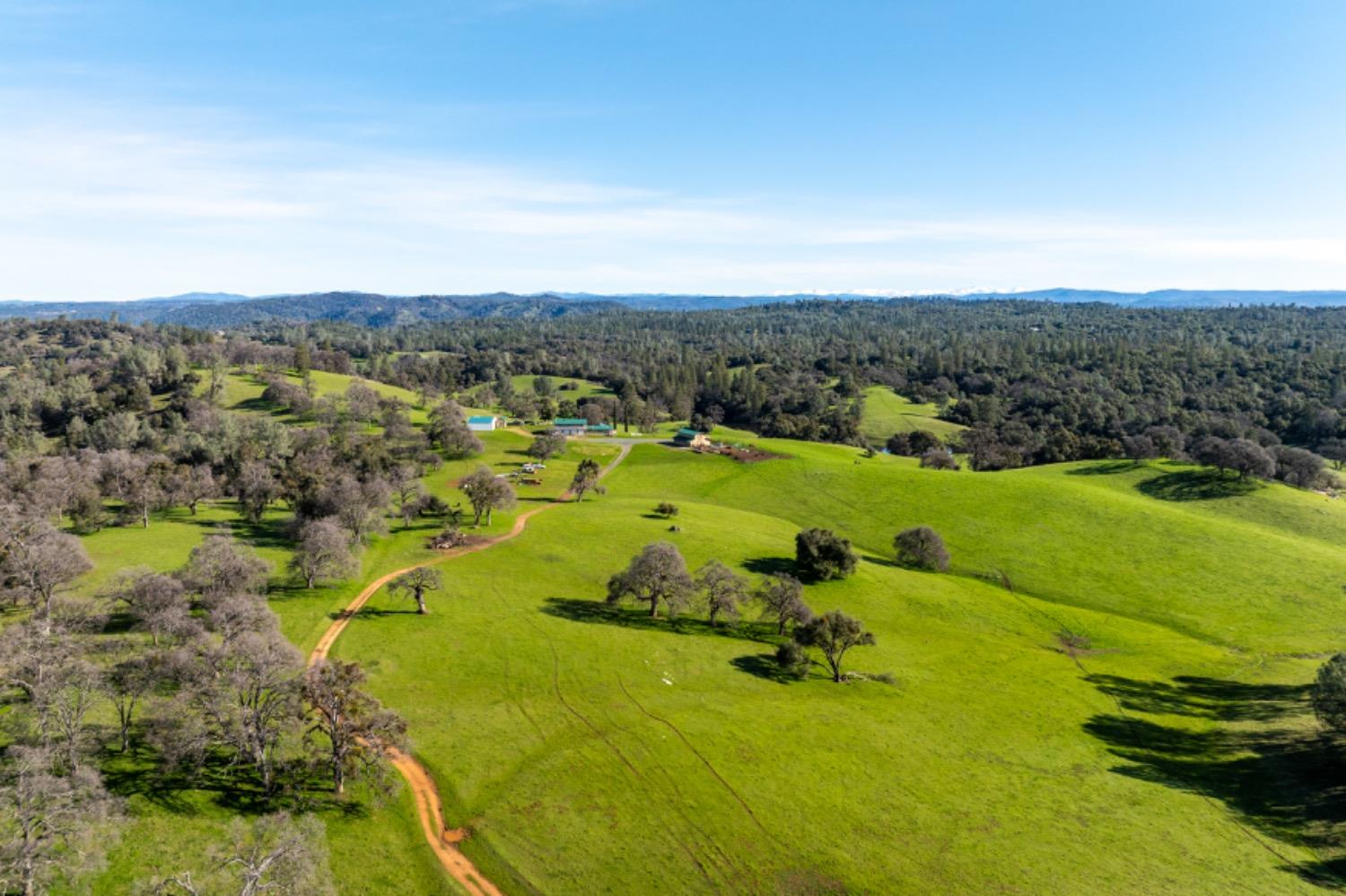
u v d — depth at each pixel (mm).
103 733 49594
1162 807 56031
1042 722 69625
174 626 58531
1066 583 110938
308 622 77812
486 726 60250
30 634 51219
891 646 86375
